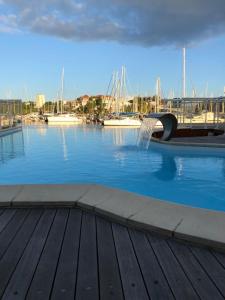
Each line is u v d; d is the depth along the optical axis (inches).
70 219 185.5
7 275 122.7
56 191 226.8
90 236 160.2
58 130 1187.3
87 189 231.0
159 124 1120.2
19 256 138.2
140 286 115.0
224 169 442.9
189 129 765.3
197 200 319.3
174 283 116.7
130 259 135.4
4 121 1090.7
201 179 394.3
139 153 589.3
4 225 175.5
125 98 2285.9
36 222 180.4
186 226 160.7
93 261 133.6
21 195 217.8
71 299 107.4
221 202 313.3
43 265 130.3
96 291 112.0
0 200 207.2
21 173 439.5
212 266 129.0
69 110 3002.0
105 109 2608.3
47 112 2701.8
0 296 109.0
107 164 492.4
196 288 113.4
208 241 144.6
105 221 182.4
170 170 442.0
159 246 148.4
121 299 107.5
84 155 581.0
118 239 156.6
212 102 994.1
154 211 183.8
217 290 112.0
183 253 141.0
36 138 883.4
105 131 1128.8
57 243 151.6
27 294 110.2
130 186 370.3
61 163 507.2
